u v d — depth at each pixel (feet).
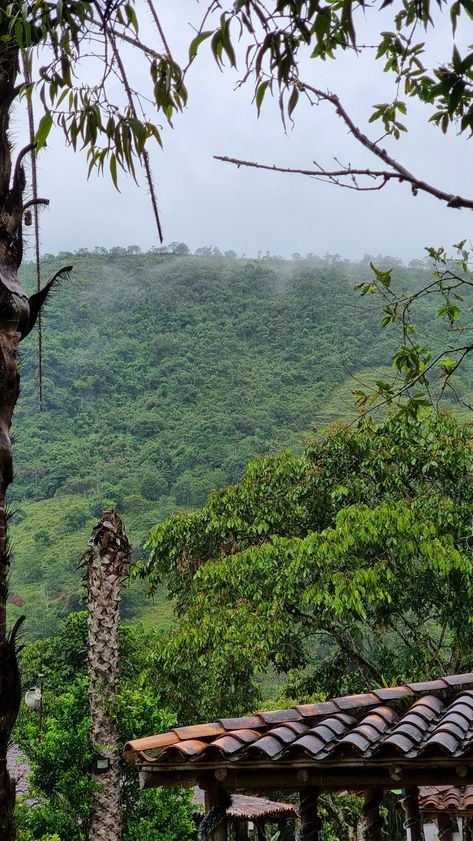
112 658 38.04
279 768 15.47
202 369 468.34
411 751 14.89
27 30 9.67
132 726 37.81
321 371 419.74
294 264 582.76
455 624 51.65
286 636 53.16
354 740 14.98
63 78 9.97
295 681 58.85
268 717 16.85
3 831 10.34
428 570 51.06
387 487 54.24
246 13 8.98
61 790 36.76
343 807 50.80
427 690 18.42
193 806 42.50
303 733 16.08
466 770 14.69
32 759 38.73
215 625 52.03
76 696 39.32
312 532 50.06
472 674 19.77
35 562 273.75
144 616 217.97
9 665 10.75
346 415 350.23
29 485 371.35
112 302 562.25
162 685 55.31
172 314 538.06
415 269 493.77
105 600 38.40
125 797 38.91
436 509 50.70
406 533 49.01
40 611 226.99
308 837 16.37
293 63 9.09
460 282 15.25
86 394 462.19
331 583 50.24
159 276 581.12
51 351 484.33
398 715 17.56
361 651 55.21
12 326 11.47
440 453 52.85
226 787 15.85
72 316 537.65
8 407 11.39
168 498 338.34
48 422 426.10
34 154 11.69
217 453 363.76
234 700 52.70
